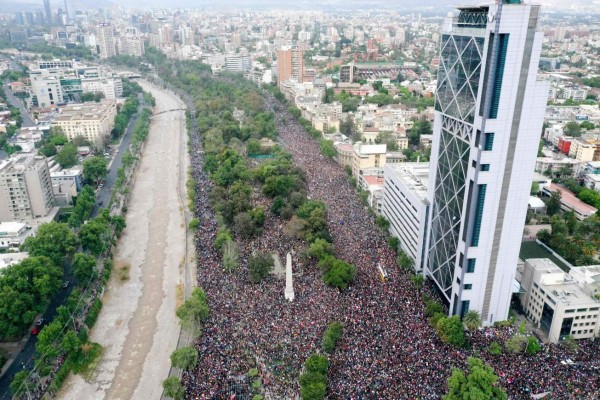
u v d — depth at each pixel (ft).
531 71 650.43
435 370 637.30
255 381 633.20
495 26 625.00
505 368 649.61
